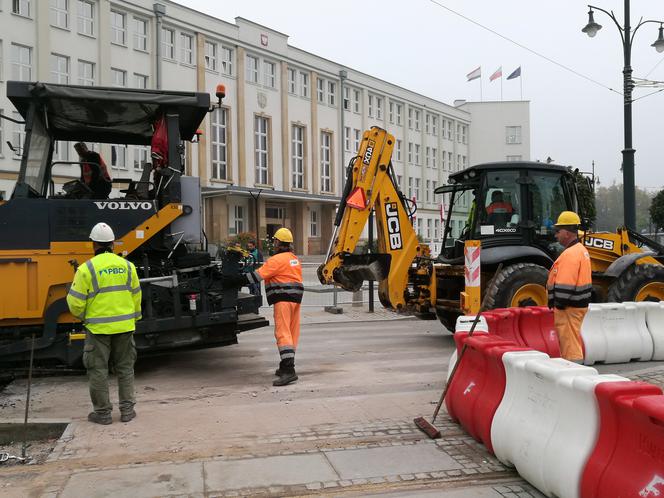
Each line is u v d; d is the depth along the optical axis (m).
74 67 28.09
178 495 4.05
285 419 5.73
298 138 41.19
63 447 4.98
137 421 5.69
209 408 6.14
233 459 4.69
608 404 3.32
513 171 9.45
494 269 9.31
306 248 41.22
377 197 9.49
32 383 7.33
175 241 7.49
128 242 7.13
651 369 7.87
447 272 9.80
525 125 60.06
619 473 3.19
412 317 13.78
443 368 8.10
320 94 42.94
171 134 7.49
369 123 46.97
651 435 3.05
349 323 12.98
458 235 10.57
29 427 5.46
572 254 6.31
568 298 6.28
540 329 7.95
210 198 34.25
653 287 9.55
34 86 6.95
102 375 5.57
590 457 3.44
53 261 6.88
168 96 7.39
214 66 35.06
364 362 8.55
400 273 9.60
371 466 4.53
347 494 4.07
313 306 15.92
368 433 5.29
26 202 6.82
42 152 7.65
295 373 7.32
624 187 13.69
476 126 60.38
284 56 39.28
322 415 5.86
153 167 7.65
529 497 3.98
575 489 3.48
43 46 26.59
